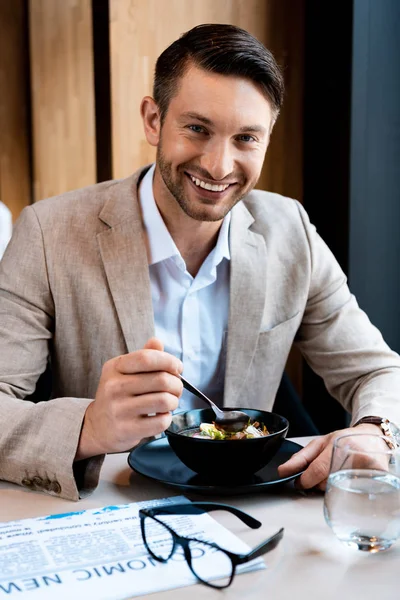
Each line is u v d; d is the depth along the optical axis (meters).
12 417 1.09
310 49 2.36
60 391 1.46
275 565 0.80
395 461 0.84
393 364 1.45
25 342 1.35
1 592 0.72
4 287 1.38
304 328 1.63
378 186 2.27
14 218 2.62
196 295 1.47
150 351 0.99
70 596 0.72
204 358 1.50
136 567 0.78
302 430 1.66
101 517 0.91
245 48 1.21
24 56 2.55
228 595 0.73
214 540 0.85
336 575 0.78
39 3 2.46
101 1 2.22
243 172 1.29
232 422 1.09
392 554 0.83
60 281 1.38
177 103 1.25
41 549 0.82
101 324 1.39
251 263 1.48
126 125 2.28
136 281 1.39
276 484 0.99
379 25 2.21
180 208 1.38
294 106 2.41
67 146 2.51
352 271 2.27
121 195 1.45
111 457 1.16
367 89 2.22
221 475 1.01
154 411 0.99
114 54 2.22
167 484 0.99
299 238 1.58
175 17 2.27
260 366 1.50
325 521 0.93
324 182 2.35
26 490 1.03
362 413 1.21
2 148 2.58
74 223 1.42
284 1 2.36
